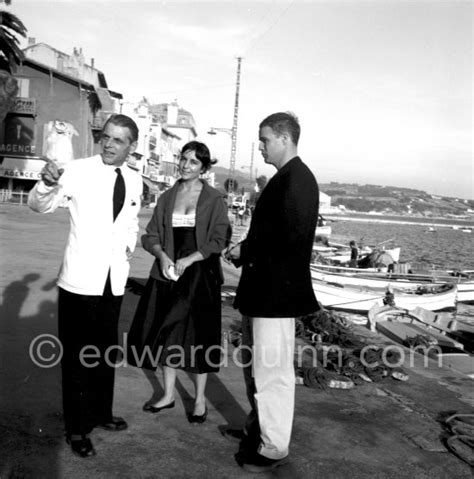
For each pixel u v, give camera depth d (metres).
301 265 3.39
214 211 4.14
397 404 5.00
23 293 8.84
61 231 22.92
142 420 4.12
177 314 4.08
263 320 3.39
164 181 74.00
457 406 5.09
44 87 45.34
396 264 18.06
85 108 46.12
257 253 3.43
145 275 12.88
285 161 3.46
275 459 3.46
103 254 3.58
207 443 3.83
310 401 4.87
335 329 7.37
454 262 43.84
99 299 3.63
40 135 45.50
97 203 3.57
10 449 3.47
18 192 44.97
